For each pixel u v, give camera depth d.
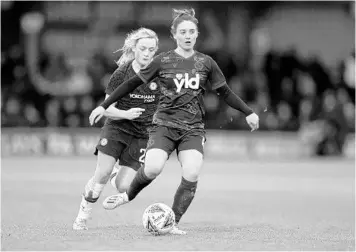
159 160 26.62
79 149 76.50
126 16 87.44
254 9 87.56
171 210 26.98
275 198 44.03
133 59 29.92
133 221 32.16
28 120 76.62
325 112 78.31
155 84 29.70
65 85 78.50
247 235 27.44
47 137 76.75
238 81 79.62
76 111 76.69
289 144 78.81
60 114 76.75
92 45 86.44
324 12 92.19
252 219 33.81
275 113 79.19
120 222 31.80
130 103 29.78
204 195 45.06
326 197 45.06
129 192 27.55
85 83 78.25
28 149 76.75
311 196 45.53
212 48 81.88
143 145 30.06
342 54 91.94
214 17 85.81
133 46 29.31
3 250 23.55
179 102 26.97
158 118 27.16
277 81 80.56
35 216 33.66
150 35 29.14
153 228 26.73
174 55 27.34
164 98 27.14
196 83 27.03
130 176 30.23
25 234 27.23
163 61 27.22
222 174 59.91
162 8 86.94
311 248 24.53
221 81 27.72
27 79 78.06
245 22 87.00
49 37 85.94
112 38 87.06
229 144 77.88
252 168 66.25
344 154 79.56
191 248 23.97
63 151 76.69
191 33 27.06
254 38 88.62
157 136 26.94
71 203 39.22
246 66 83.00
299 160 76.31
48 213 34.88
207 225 31.09
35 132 76.69
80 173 57.38
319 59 85.31
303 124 79.00
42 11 85.50
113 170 31.66
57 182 50.78
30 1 84.56
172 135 26.89
